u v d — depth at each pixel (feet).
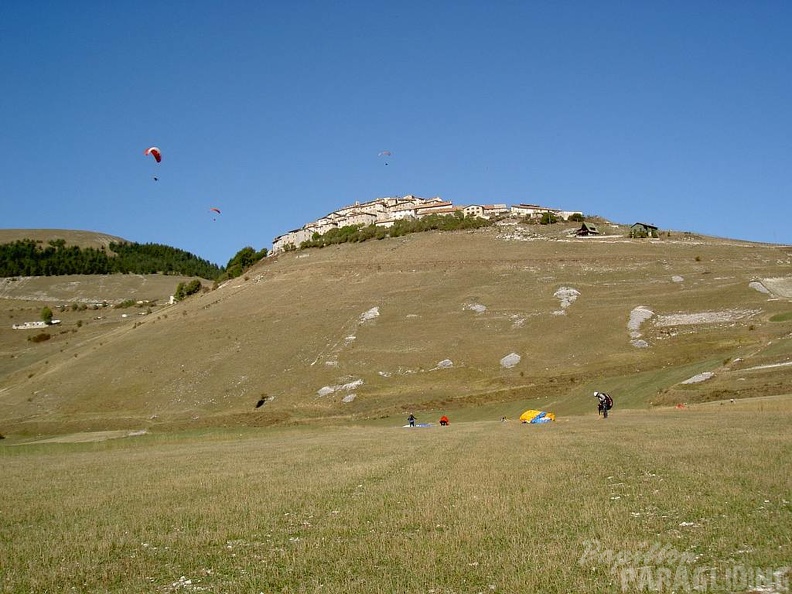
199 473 113.70
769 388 206.49
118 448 198.39
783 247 562.25
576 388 286.87
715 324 353.10
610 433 134.41
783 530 55.16
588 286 466.70
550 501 71.72
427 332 412.16
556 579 47.96
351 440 168.14
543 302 439.63
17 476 126.31
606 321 385.50
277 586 50.62
